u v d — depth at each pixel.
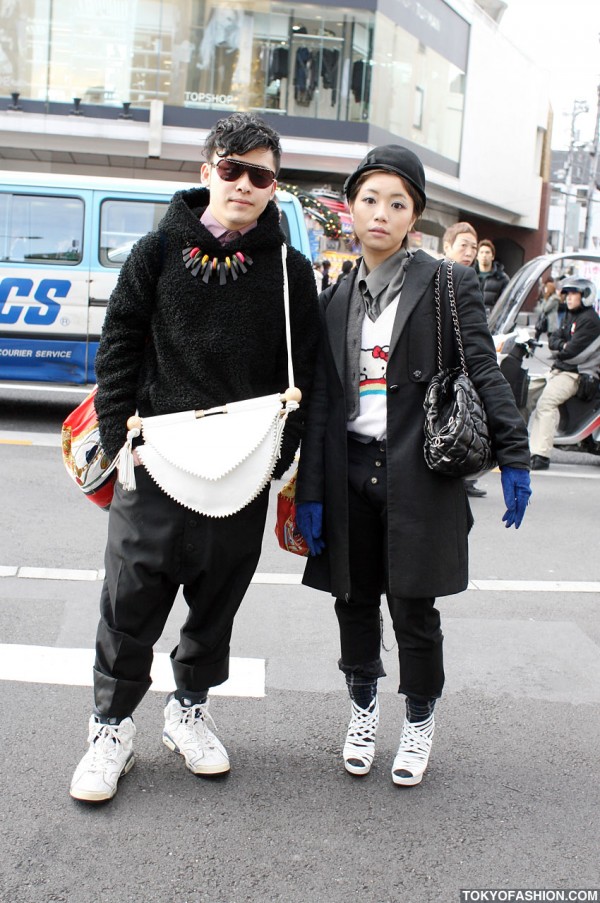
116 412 2.60
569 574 5.19
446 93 26.17
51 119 19.77
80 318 8.42
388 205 2.75
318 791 2.86
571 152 42.69
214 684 2.89
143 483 2.64
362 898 2.36
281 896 2.35
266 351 2.66
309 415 2.85
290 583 4.77
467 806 2.82
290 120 20.55
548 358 8.59
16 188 8.33
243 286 2.57
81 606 4.27
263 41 20.17
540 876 2.48
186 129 20.20
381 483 2.80
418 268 2.81
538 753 3.18
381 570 2.94
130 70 19.86
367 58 20.77
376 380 2.82
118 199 8.42
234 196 2.54
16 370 8.46
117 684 2.72
